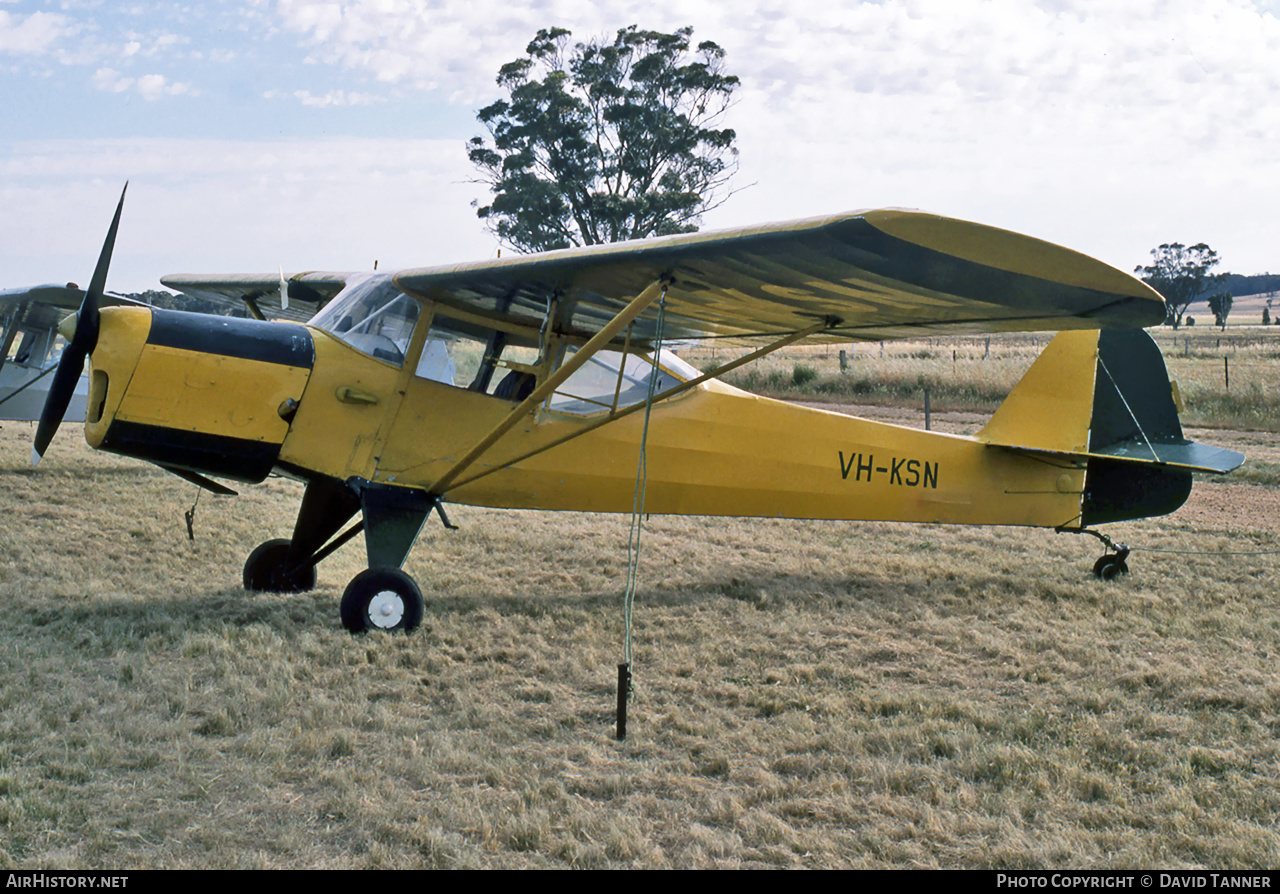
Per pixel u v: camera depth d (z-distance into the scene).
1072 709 4.27
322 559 6.55
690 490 6.58
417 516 5.60
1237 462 7.19
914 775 3.53
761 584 6.68
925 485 7.17
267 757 3.54
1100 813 3.21
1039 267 3.69
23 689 4.04
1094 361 7.45
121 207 5.12
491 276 5.13
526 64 39.69
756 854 2.98
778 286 4.50
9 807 3.02
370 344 5.65
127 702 3.99
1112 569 6.95
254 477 5.46
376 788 3.31
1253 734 3.96
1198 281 99.06
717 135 39.97
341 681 4.40
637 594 6.36
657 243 4.30
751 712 4.23
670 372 6.45
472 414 5.86
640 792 3.40
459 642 5.09
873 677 4.71
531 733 3.91
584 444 6.22
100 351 5.09
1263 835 3.06
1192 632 5.46
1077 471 7.47
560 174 39.72
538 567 7.10
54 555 6.68
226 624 5.16
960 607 6.11
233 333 5.32
